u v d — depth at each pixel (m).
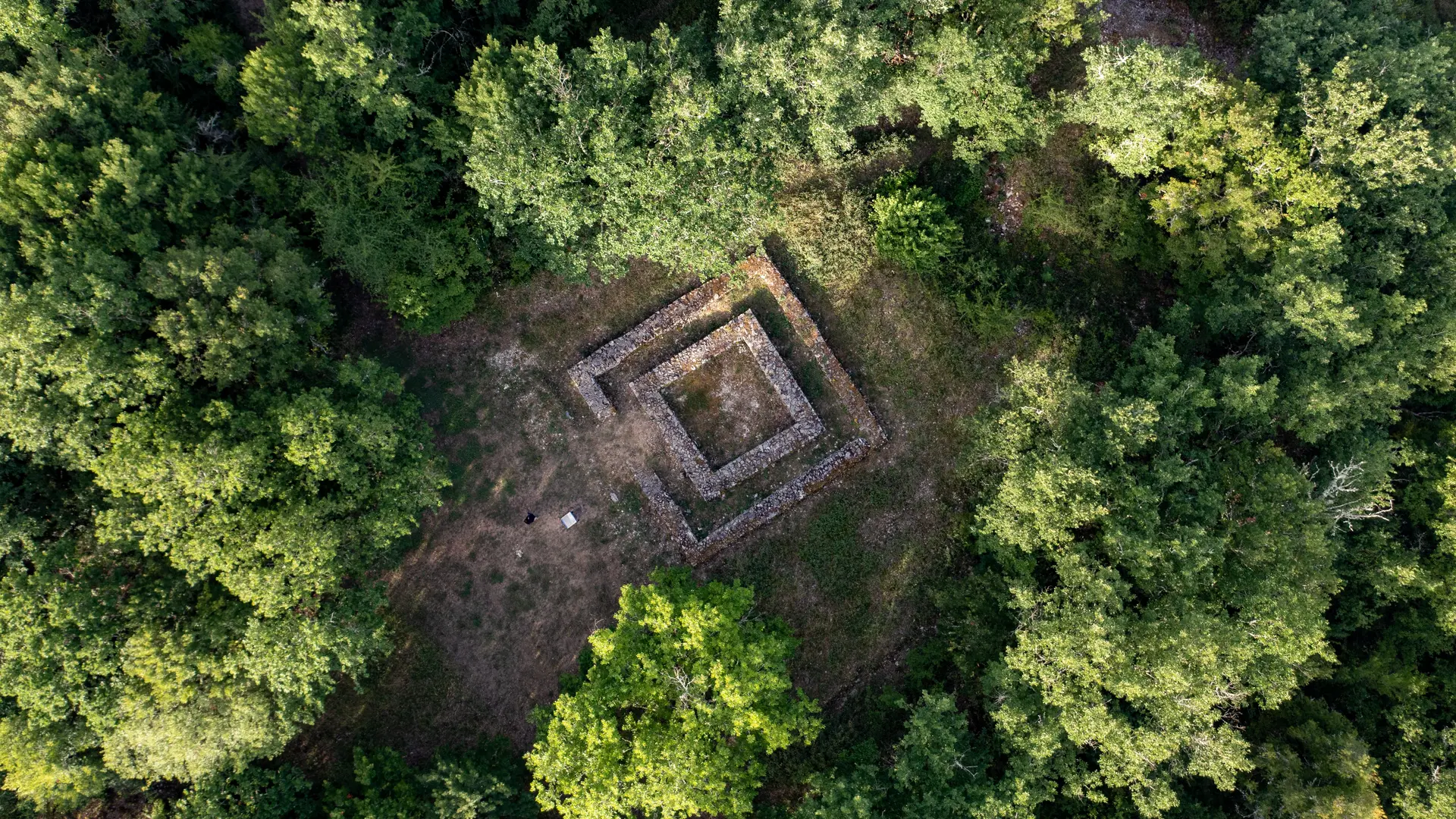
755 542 39.34
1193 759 31.02
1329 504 33.81
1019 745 31.05
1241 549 32.03
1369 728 36.16
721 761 29.28
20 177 27.61
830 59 30.66
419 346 39.66
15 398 27.02
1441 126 35.78
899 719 37.81
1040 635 30.86
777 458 39.66
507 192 31.12
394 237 34.22
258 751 32.28
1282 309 34.59
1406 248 35.72
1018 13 35.06
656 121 31.08
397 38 31.62
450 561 38.84
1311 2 37.44
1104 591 29.95
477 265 37.59
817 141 34.34
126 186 28.36
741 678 29.34
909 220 38.41
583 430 39.94
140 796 34.94
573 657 38.66
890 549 39.41
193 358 28.77
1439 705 36.28
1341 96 33.03
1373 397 34.47
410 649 38.22
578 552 39.25
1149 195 37.81
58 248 27.98
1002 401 38.50
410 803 33.44
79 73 29.67
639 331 40.16
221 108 35.88
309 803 33.84
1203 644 28.83
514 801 35.25
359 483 31.44
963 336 40.41
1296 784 33.31
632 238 33.09
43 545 29.41
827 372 39.91
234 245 31.00
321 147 32.81
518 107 30.69
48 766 28.70
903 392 40.44
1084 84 41.84
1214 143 35.44
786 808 35.84
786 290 40.03
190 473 27.20
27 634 27.16
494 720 38.03
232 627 30.55
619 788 28.16
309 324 32.47
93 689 29.11
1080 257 41.25
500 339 40.22
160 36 34.69
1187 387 32.84
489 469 39.47
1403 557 35.16
